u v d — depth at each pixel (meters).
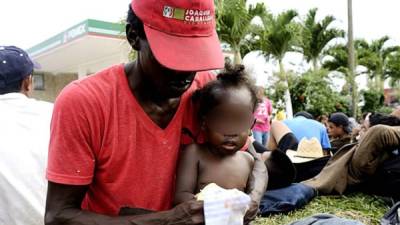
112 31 10.76
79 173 1.42
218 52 1.45
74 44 11.23
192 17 1.40
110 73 1.53
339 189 4.04
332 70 24.19
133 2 1.45
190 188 1.68
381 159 4.00
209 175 1.74
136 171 1.52
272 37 17.66
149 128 1.53
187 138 1.75
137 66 1.51
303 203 3.63
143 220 1.43
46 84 15.74
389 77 30.75
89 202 1.59
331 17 23.45
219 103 1.66
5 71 2.35
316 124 6.13
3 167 2.17
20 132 2.25
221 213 1.40
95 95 1.45
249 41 16.67
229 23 13.02
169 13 1.38
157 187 1.57
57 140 1.42
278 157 3.04
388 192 4.01
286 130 5.24
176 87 1.47
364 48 29.89
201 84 1.83
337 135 7.35
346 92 20.22
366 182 4.11
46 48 12.57
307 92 17.58
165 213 1.44
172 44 1.38
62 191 1.42
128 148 1.50
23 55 2.49
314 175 4.45
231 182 1.75
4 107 2.27
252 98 1.73
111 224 1.42
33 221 2.22
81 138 1.42
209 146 1.78
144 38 1.44
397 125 4.62
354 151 4.18
